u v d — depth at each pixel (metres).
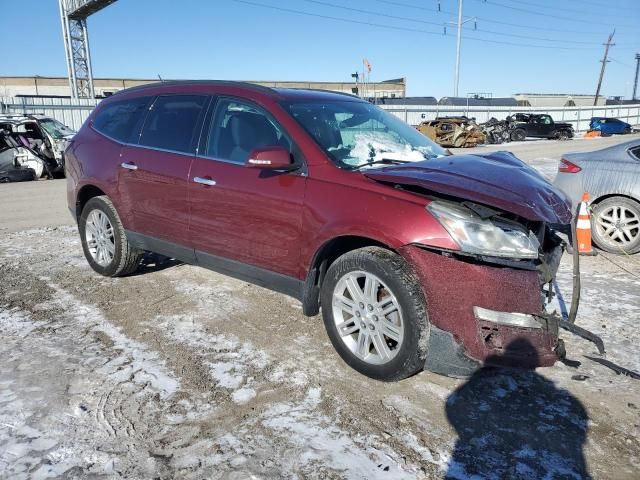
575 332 2.91
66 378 3.24
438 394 3.08
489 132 30.70
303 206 3.37
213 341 3.76
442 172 3.17
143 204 4.50
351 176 3.26
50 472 2.43
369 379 3.23
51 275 5.24
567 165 6.38
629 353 3.61
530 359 2.81
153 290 4.79
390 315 3.08
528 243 2.90
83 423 2.79
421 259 2.88
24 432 2.71
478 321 2.82
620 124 42.66
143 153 4.48
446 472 2.44
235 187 3.73
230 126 3.97
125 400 3.00
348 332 3.33
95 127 5.18
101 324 4.04
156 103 4.63
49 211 9.04
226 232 3.86
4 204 9.82
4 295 4.67
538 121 34.53
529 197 2.95
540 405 2.98
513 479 2.40
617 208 5.99
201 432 2.72
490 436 2.71
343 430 2.74
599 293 4.78
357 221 3.10
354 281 3.23
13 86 55.97
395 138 4.08
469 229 2.82
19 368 3.36
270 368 3.37
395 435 2.71
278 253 3.56
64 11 31.27
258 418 2.84
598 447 2.63
